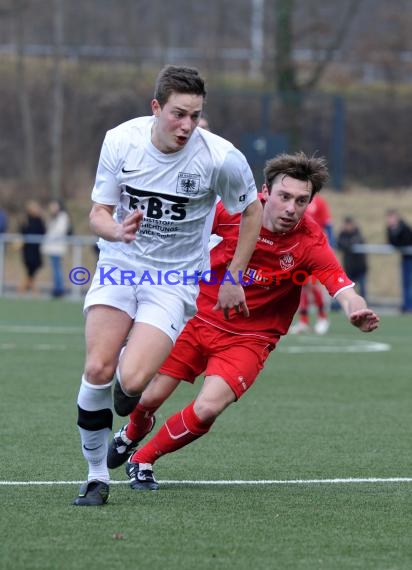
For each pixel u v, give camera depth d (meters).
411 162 93.25
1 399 26.53
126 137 15.17
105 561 12.54
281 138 79.81
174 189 15.15
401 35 110.94
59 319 51.25
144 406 17.05
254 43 113.25
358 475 18.30
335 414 25.47
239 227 16.44
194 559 12.72
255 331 17.03
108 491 15.68
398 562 12.80
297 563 12.66
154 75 101.44
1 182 92.38
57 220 65.19
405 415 25.44
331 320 55.12
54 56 92.19
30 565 12.29
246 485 17.36
